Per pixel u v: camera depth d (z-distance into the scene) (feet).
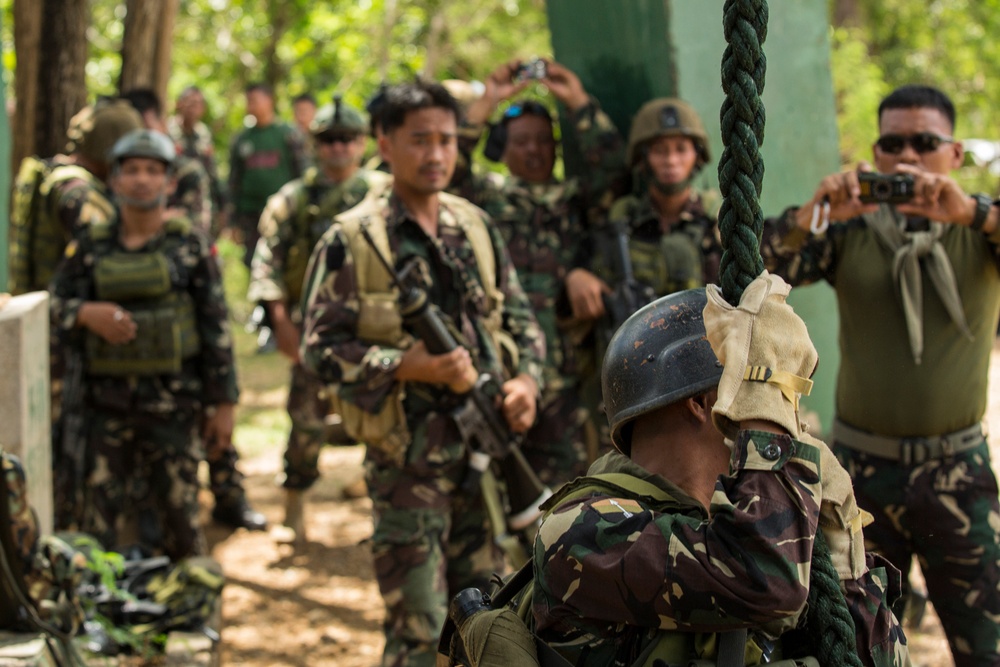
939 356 10.42
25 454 12.65
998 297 10.64
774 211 14.84
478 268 12.01
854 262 10.75
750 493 4.75
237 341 36.78
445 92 11.78
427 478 11.48
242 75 45.60
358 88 44.04
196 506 15.80
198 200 25.11
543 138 15.08
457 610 5.65
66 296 15.12
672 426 5.36
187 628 13.03
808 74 14.98
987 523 10.45
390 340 11.53
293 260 17.83
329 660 14.17
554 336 14.37
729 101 4.87
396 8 43.65
